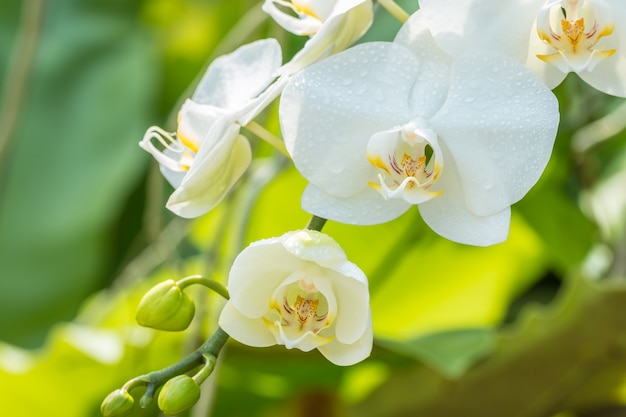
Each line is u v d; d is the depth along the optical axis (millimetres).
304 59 754
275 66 794
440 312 1227
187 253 1212
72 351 1054
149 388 726
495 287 1212
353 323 736
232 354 1067
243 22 1067
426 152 774
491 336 1060
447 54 749
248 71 800
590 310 999
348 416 1150
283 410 1178
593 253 1171
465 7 744
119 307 1101
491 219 747
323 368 1104
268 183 1019
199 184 754
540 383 1064
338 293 740
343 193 750
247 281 738
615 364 1040
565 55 743
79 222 1350
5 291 1339
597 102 1063
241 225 1013
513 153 742
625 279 1039
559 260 1147
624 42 749
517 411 1101
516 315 1310
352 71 747
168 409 719
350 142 750
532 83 737
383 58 747
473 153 747
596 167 1181
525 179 741
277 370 1107
